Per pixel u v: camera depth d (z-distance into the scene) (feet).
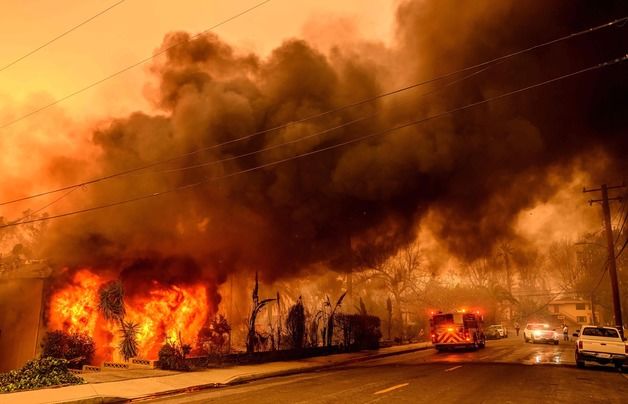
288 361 67.62
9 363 60.49
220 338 70.44
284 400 31.76
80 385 38.88
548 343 117.60
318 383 41.70
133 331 62.49
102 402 33.83
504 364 59.77
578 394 34.40
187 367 51.67
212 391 38.96
